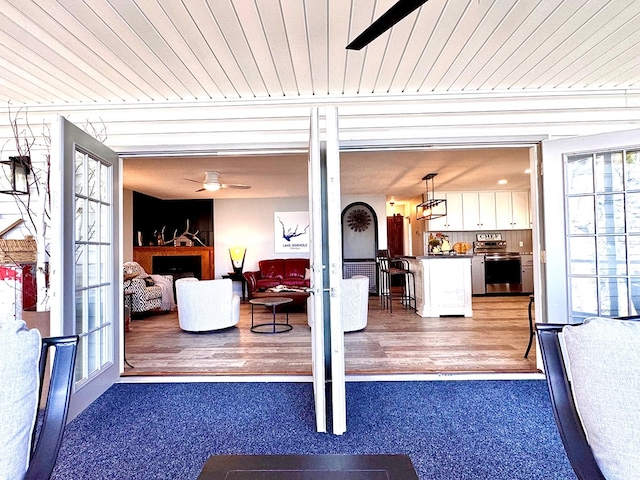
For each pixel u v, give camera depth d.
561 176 3.06
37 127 3.42
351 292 4.83
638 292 2.89
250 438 2.25
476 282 8.40
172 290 7.08
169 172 5.78
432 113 3.35
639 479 0.97
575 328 1.17
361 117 3.36
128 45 2.45
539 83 3.15
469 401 2.73
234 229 8.60
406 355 3.78
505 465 1.95
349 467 1.19
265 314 6.42
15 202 3.44
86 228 2.80
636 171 2.91
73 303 2.47
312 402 2.76
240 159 5.03
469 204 8.41
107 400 2.83
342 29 2.31
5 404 1.02
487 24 2.27
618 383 1.04
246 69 2.82
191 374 3.26
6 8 2.04
